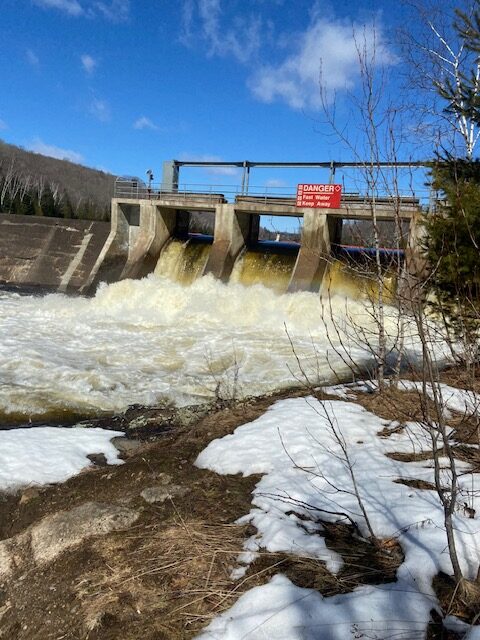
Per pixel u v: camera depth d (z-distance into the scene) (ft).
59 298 72.49
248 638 10.01
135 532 14.80
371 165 19.74
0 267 100.01
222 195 80.07
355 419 22.12
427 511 13.87
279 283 71.72
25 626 11.89
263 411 24.64
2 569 14.14
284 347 46.91
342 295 61.21
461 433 20.01
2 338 47.55
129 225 91.50
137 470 19.40
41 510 17.47
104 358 42.83
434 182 26.94
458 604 10.42
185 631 10.53
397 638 9.63
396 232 18.98
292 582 11.58
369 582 11.49
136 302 65.57
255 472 18.19
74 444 23.38
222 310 60.23
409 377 29.14
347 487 15.94
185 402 33.24
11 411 31.04
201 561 12.90
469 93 31.12
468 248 22.97
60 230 101.76
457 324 23.50
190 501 16.38
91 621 11.23
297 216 75.10
